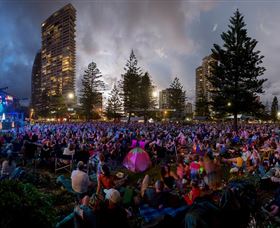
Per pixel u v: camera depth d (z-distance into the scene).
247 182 6.66
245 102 33.62
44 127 32.41
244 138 21.64
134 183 9.23
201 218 3.76
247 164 10.30
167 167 7.11
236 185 6.23
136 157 10.34
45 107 99.88
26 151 11.92
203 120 74.44
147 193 5.46
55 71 176.25
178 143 17.38
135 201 5.98
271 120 100.50
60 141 15.09
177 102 75.00
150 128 32.59
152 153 12.80
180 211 4.61
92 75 67.62
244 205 4.43
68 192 7.81
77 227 4.18
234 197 4.29
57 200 7.03
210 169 5.21
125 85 59.19
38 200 3.02
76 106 97.62
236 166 10.54
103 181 6.67
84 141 15.55
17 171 8.49
